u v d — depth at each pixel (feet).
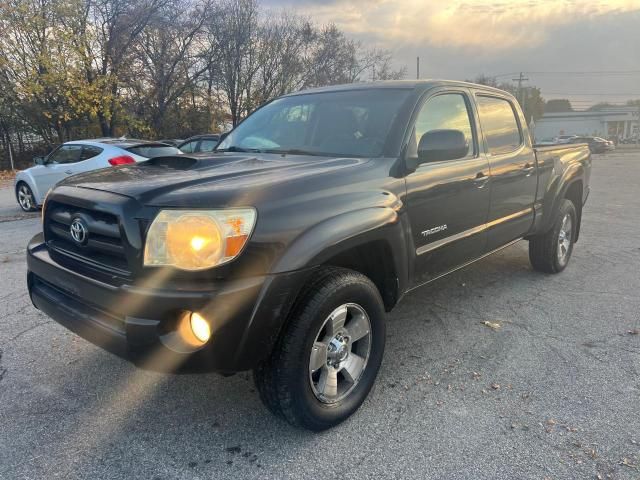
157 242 7.06
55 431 8.56
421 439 8.30
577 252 20.62
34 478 7.43
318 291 7.90
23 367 10.76
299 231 7.61
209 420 8.89
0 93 74.02
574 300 14.79
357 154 10.34
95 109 78.02
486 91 13.74
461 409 9.14
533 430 8.48
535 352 11.39
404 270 9.69
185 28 89.66
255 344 7.31
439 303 14.56
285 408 7.88
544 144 17.46
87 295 7.79
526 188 14.48
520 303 14.55
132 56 84.79
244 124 13.38
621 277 17.01
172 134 101.24
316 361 8.16
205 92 101.55
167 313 6.98
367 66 130.52
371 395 9.64
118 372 10.56
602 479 7.29
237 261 7.07
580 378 10.19
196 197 7.22
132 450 8.09
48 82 72.74
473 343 11.90
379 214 8.81
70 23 73.67
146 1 80.69
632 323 13.01
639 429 8.46
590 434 8.34
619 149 175.52
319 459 7.86
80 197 8.06
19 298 14.89
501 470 7.53
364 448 8.11
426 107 11.14
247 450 8.09
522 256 19.88
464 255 12.10
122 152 30.01
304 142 11.41
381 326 9.24
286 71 113.39
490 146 13.19
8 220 29.37
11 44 72.02
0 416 8.98
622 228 25.73
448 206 11.04
